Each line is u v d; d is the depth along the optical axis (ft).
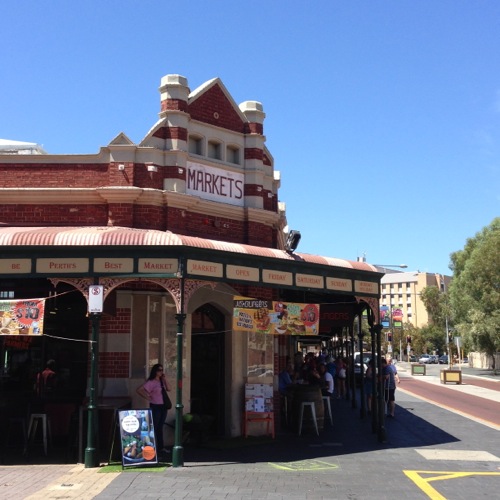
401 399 88.43
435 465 37.01
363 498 28.17
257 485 30.60
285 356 71.20
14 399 43.37
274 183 55.77
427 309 392.27
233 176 50.93
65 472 33.83
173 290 36.55
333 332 101.65
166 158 46.29
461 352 319.47
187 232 46.37
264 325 41.39
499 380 146.51
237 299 40.73
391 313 175.32
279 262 41.75
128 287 43.04
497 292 169.89
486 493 29.66
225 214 49.26
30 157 45.52
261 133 52.90
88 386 42.22
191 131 48.49
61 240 36.22
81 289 36.60
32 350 44.04
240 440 45.55
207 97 50.42
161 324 43.62
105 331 42.34
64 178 45.42
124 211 44.06
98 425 38.27
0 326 35.50
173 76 47.93
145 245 35.91
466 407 77.05
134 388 41.83
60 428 42.70
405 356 375.04
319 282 44.45
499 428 55.42
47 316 43.98
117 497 27.86
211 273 37.68
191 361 48.19
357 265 47.70
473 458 39.63
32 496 28.02
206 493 28.73
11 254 36.19
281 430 52.65
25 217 44.57
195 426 42.75
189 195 46.11
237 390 47.80
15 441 42.01
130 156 45.34
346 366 95.25
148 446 35.70
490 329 165.78
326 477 32.91
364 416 64.18
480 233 203.92
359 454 40.73
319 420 51.78
